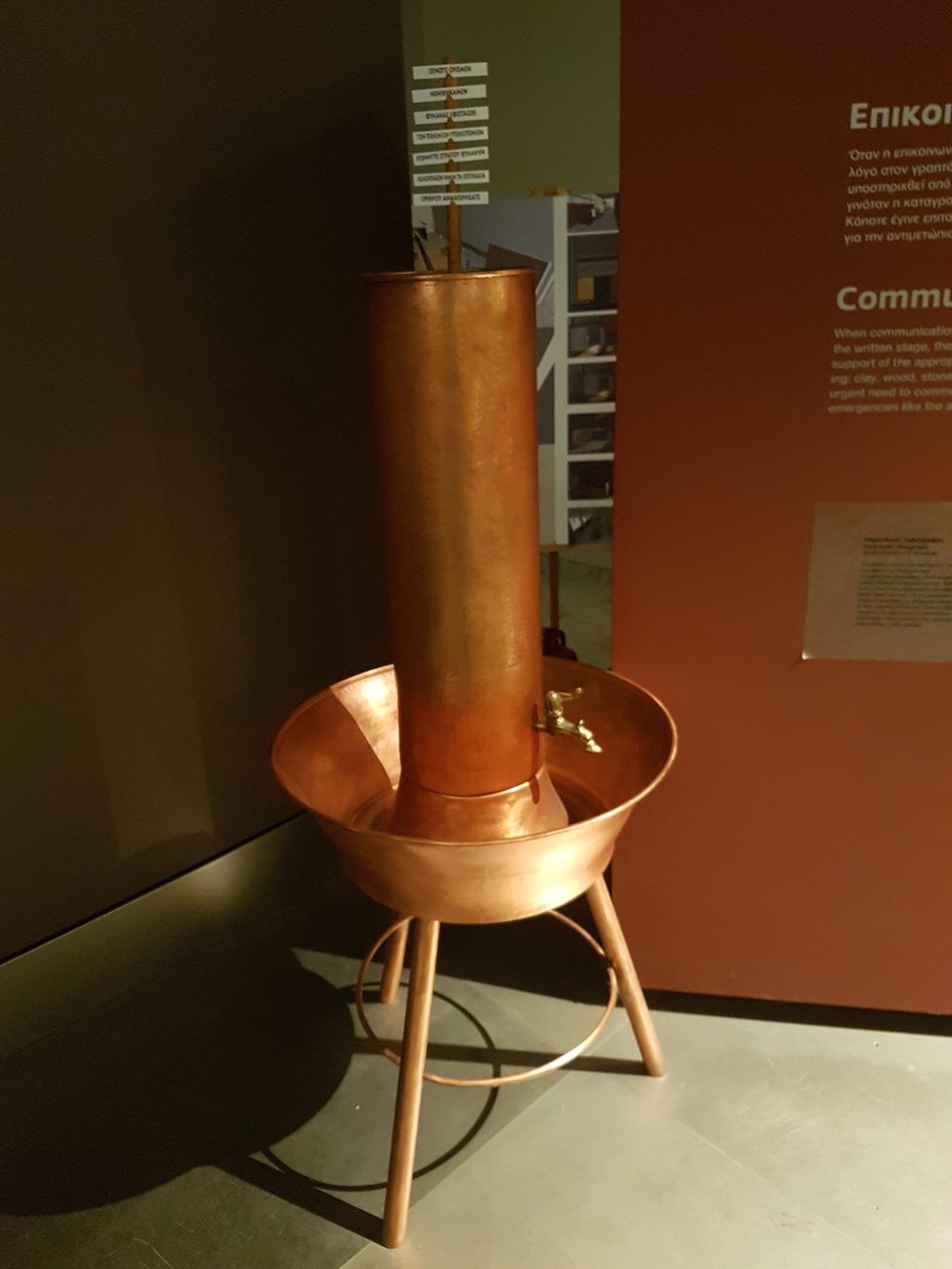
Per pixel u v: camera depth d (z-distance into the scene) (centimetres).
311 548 181
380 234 177
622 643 140
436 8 196
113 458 151
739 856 150
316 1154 141
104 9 135
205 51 146
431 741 126
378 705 146
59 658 152
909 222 113
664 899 156
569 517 181
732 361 123
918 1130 140
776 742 142
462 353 106
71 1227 131
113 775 163
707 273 119
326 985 171
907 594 130
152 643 162
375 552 192
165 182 146
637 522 133
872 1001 156
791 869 149
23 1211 133
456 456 111
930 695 135
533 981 169
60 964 162
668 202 117
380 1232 129
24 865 156
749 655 137
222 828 180
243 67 151
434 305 105
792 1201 131
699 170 116
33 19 129
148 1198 135
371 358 112
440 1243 128
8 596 144
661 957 160
